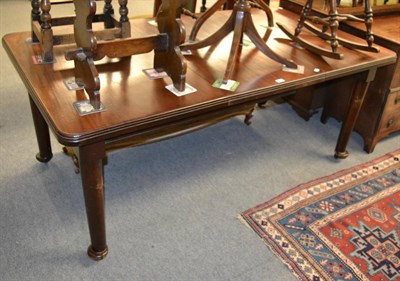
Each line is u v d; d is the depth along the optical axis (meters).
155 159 2.12
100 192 1.32
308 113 2.56
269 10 2.01
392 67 2.04
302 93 2.55
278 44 1.89
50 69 1.43
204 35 1.88
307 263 1.56
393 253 1.64
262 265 1.55
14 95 2.55
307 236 1.68
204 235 1.67
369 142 2.28
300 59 1.75
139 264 1.52
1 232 1.61
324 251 1.62
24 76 1.38
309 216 1.79
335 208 1.85
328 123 2.61
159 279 1.47
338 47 1.92
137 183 1.94
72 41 1.51
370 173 2.12
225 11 2.24
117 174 1.99
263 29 2.05
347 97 2.38
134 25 1.87
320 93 2.51
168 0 1.31
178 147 2.23
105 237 1.50
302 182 2.02
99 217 1.39
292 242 1.65
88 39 1.19
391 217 1.83
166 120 1.28
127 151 2.15
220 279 1.49
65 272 1.47
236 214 1.79
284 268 1.54
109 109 1.25
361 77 1.92
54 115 1.18
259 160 2.18
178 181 1.97
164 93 1.38
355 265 1.57
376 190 2.00
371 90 2.19
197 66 1.61
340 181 2.04
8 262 1.49
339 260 1.58
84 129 1.13
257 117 2.60
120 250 1.57
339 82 2.39
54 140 2.18
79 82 1.32
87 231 1.65
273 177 2.05
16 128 2.25
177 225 1.71
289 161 2.19
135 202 1.82
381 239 1.70
